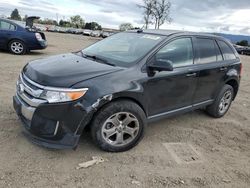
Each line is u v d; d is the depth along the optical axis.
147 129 5.07
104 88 3.75
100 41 5.51
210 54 5.49
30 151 3.92
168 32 5.01
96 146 4.13
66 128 3.65
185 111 5.10
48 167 3.63
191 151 4.47
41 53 13.40
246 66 17.92
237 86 6.28
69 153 3.97
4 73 8.13
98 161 3.85
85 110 3.63
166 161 4.08
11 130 4.41
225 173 3.97
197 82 5.09
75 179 3.46
